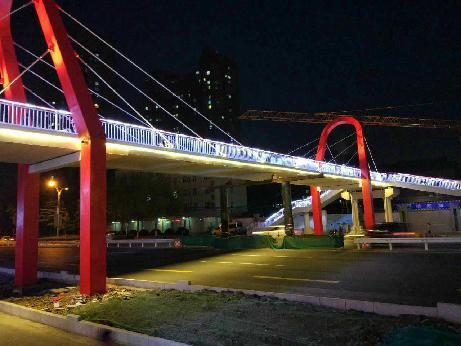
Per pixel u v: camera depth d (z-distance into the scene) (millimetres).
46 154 17844
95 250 15562
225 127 172625
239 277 18156
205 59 175125
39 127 15969
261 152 30141
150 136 22141
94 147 16156
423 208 60625
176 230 77750
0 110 15758
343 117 45750
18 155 17875
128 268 24250
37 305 14133
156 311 11492
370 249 27844
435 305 11195
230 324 9742
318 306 11195
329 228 62031
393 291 13359
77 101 16406
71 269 25906
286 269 19875
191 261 25984
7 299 15961
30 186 19719
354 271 18219
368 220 43000
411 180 52344
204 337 8805
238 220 69562
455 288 13312
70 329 11164
